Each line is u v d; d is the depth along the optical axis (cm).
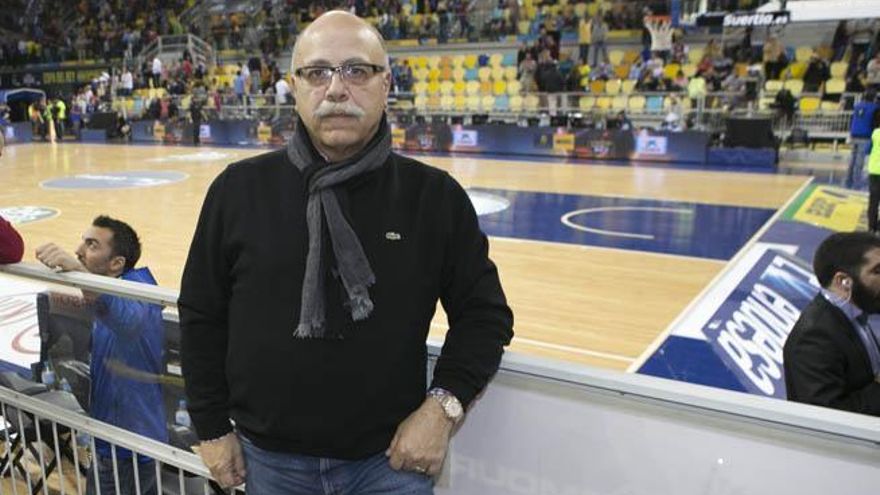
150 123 2153
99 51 2748
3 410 237
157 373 183
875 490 111
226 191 145
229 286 149
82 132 2248
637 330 478
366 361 136
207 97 2127
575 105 1706
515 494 149
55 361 207
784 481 119
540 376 140
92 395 199
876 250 196
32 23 3045
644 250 715
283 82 1986
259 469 147
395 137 1753
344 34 136
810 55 1652
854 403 199
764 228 808
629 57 1842
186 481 213
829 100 1482
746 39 1681
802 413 115
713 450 124
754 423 119
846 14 1513
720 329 477
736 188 1104
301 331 132
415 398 143
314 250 133
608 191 1093
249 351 139
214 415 149
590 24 1859
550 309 526
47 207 980
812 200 986
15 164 1542
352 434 138
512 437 147
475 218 149
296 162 139
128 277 252
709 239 759
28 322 212
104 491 228
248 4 2577
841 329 201
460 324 143
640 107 1620
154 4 2775
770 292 561
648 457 131
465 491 156
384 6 2308
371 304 133
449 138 1691
